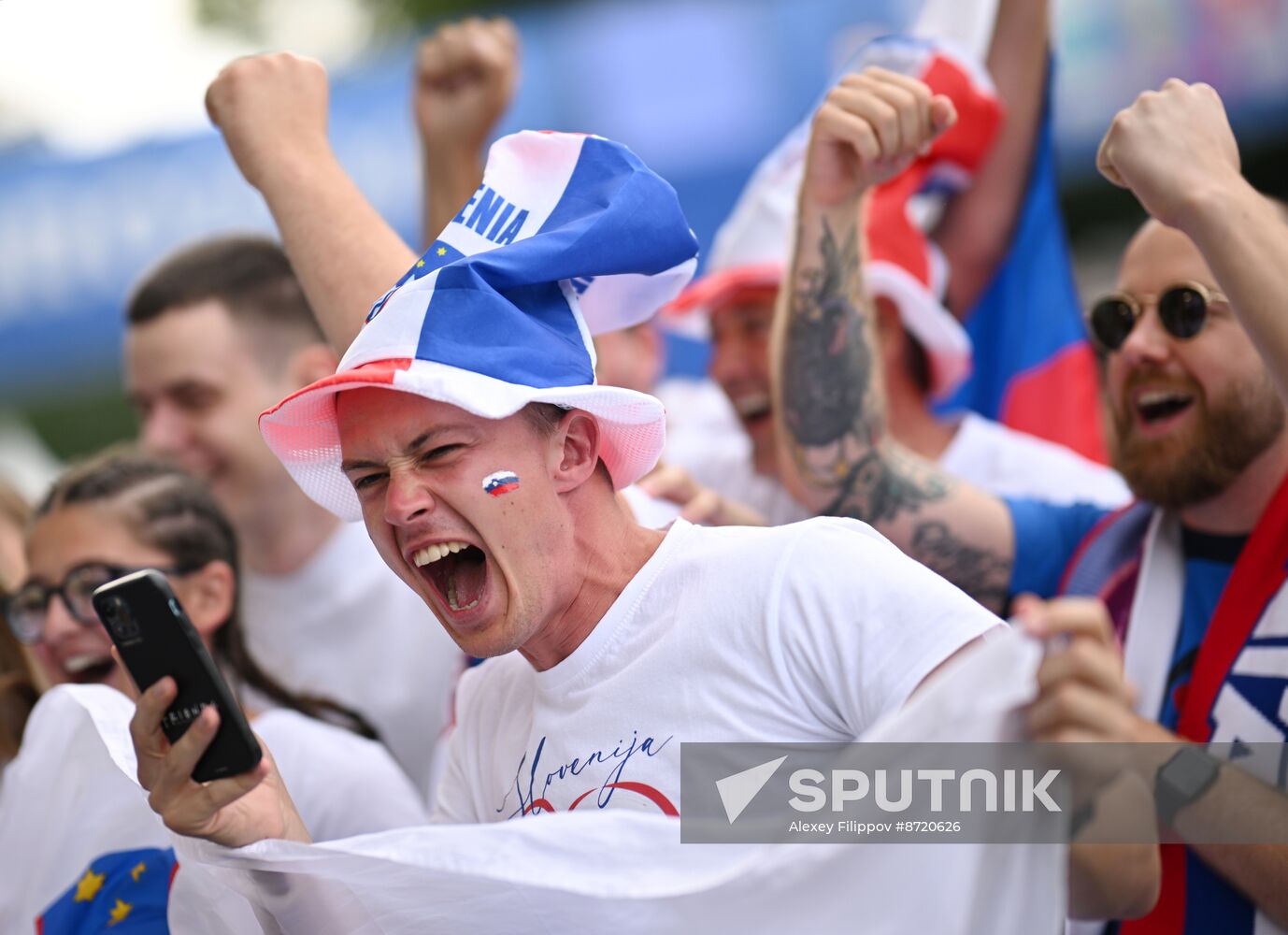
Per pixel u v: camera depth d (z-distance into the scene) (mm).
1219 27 20188
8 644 10031
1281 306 6676
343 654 11828
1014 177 12844
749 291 12133
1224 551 8320
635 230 6527
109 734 7410
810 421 9312
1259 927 7293
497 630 6207
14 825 8086
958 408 13188
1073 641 5316
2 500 12516
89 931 7758
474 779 7086
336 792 8641
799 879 5777
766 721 6133
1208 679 7859
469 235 6512
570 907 6113
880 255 11750
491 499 6078
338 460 6871
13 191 23109
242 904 7145
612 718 6348
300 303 12414
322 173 8055
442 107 11891
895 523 9258
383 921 6438
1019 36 12695
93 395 29484
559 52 21109
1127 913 6133
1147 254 8531
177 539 9367
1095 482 12039
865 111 8438
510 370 6113
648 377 12992
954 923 5598
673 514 9203
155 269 12406
